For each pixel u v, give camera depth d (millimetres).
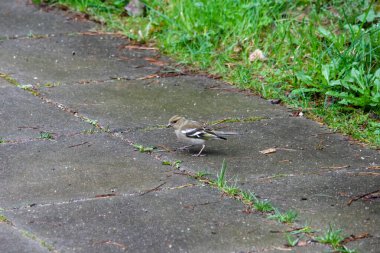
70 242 8672
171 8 17266
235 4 16453
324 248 8695
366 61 14125
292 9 16516
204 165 11078
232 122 12750
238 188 10281
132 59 15602
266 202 9758
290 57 15016
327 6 16469
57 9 18281
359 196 10133
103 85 14172
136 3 17719
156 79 14602
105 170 10773
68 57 15539
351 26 14766
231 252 8539
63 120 12555
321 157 11492
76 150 11445
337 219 9445
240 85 14391
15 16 17750
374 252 8617
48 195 9914
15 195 9898
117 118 12719
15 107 12984
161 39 16391
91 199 9820
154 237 8844
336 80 13602
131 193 10047
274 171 10914
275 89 14102
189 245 8688
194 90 14125
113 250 8508
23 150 11367
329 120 12961
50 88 13922
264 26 16047
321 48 14914
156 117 12820
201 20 16312
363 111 13273
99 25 17422
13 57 15391
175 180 10516
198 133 11281
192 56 15500
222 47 15812
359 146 12008
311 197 10070
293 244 8734
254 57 15203
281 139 12141
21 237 8750
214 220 9320
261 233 9023
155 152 11516
